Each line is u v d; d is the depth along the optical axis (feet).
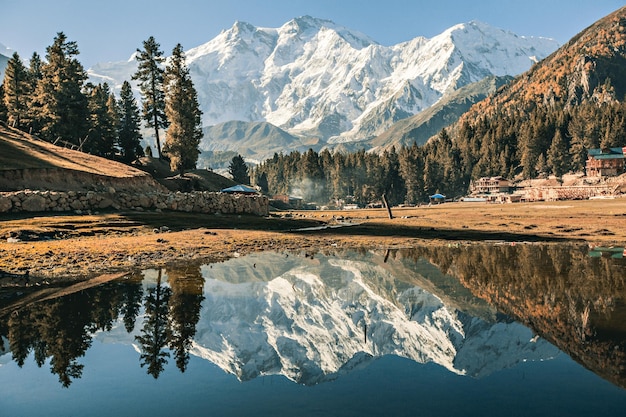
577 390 28.12
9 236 107.76
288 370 33.76
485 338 40.45
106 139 346.33
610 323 43.39
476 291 63.10
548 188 550.36
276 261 97.91
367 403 26.73
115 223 137.08
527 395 27.43
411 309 54.39
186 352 38.58
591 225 164.35
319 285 71.56
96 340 41.81
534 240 130.00
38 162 177.17
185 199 191.52
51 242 106.42
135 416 25.62
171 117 295.07
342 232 164.35
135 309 54.08
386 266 90.48
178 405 27.17
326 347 39.75
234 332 44.93
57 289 65.10
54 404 27.45
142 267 85.25
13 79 337.52
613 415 24.23
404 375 31.99
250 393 28.89
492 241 131.34
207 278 75.92
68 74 306.96
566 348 36.52
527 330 42.55
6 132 220.64
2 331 44.73
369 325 47.70
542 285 64.75
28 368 34.42
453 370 32.73
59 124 290.15
